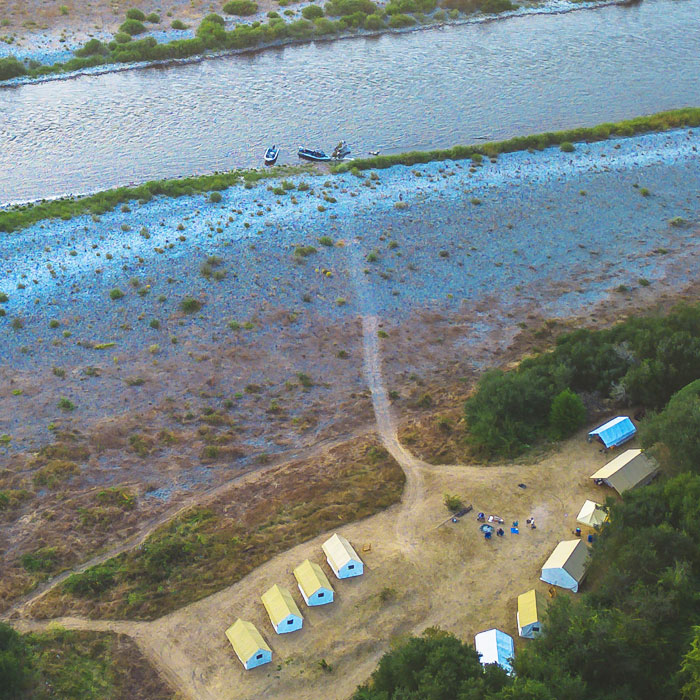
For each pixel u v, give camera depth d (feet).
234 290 311.06
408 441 248.93
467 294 319.88
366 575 201.26
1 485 230.68
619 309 311.47
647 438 222.69
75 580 199.93
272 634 187.11
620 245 349.00
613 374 259.19
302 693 175.01
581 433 245.45
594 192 380.78
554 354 272.31
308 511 222.28
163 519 221.46
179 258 324.19
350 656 182.19
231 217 351.25
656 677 164.25
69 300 301.84
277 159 409.90
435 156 406.62
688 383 250.16
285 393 271.49
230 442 250.37
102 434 250.78
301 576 196.34
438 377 279.69
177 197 366.63
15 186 385.09
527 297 319.27
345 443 249.75
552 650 169.48
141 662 181.78
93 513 221.66
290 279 318.65
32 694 170.60
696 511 190.90
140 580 201.46
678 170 398.83
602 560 193.47
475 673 159.33
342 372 281.33
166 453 245.45
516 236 351.05
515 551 207.31
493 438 240.53
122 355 281.95
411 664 164.04
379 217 357.00
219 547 210.79
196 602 195.93
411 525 216.54
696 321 274.57
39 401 262.06
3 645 177.47
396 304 312.91
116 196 364.17
